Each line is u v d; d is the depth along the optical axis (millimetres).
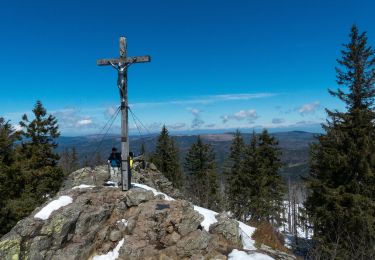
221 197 45625
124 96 17359
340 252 24000
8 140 28516
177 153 61656
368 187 25875
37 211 15492
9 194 27844
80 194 16828
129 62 17109
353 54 27719
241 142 52562
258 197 40875
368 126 26781
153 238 14492
